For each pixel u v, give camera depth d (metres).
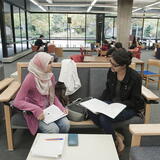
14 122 1.97
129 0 7.14
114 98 2.14
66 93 2.27
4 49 7.54
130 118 1.97
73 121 2.02
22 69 2.41
